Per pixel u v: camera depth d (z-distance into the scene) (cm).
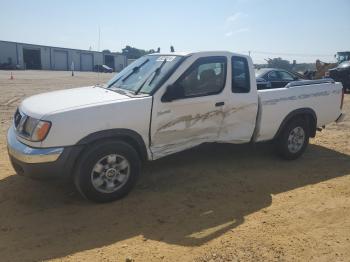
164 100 520
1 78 3200
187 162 668
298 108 675
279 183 584
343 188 569
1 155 689
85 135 463
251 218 462
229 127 600
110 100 494
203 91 563
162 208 485
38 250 384
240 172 627
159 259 370
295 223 450
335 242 408
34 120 457
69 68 8019
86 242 401
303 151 711
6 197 508
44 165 450
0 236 409
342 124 1077
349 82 2125
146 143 520
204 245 397
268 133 648
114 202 498
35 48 7294
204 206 495
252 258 374
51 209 476
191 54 559
